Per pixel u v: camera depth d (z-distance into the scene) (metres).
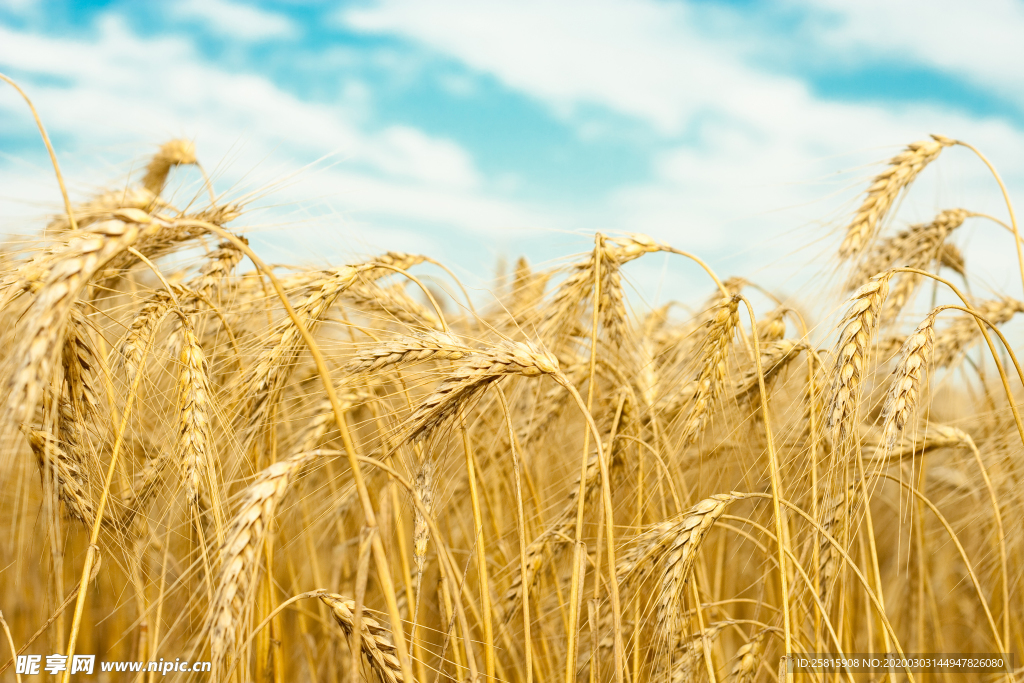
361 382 3.10
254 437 3.04
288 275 3.37
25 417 1.56
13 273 2.23
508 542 3.60
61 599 2.46
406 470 2.56
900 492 2.90
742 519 2.72
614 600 2.26
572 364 3.70
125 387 2.91
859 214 3.42
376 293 3.58
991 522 3.67
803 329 3.46
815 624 2.94
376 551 1.88
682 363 3.71
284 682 3.71
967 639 4.32
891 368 2.86
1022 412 3.52
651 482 3.53
